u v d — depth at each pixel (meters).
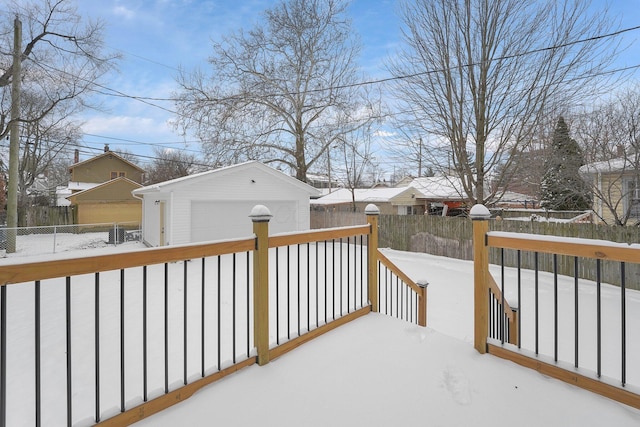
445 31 8.19
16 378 2.78
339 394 1.88
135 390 2.55
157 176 28.67
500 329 2.74
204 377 1.91
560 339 4.15
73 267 1.49
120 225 16.44
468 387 1.92
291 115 15.61
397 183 28.84
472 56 8.07
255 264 2.22
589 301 5.48
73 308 4.68
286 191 11.66
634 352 3.74
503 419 1.66
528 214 11.28
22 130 16.17
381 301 5.60
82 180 22.78
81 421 1.52
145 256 1.72
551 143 8.81
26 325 4.06
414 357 2.28
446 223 9.31
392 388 1.93
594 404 1.73
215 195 9.88
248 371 2.09
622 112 7.86
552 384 1.92
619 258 1.72
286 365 2.18
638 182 7.69
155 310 4.51
